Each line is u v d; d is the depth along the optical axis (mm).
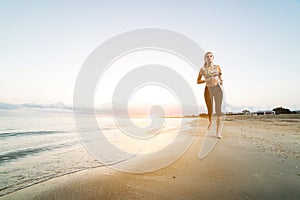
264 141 4277
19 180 2658
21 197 1877
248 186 1880
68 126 11672
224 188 1844
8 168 3379
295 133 5637
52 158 4184
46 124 13000
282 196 1659
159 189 1871
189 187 1890
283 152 3260
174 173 2316
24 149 5418
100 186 2000
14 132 9391
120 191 1853
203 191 1793
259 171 2314
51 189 2010
